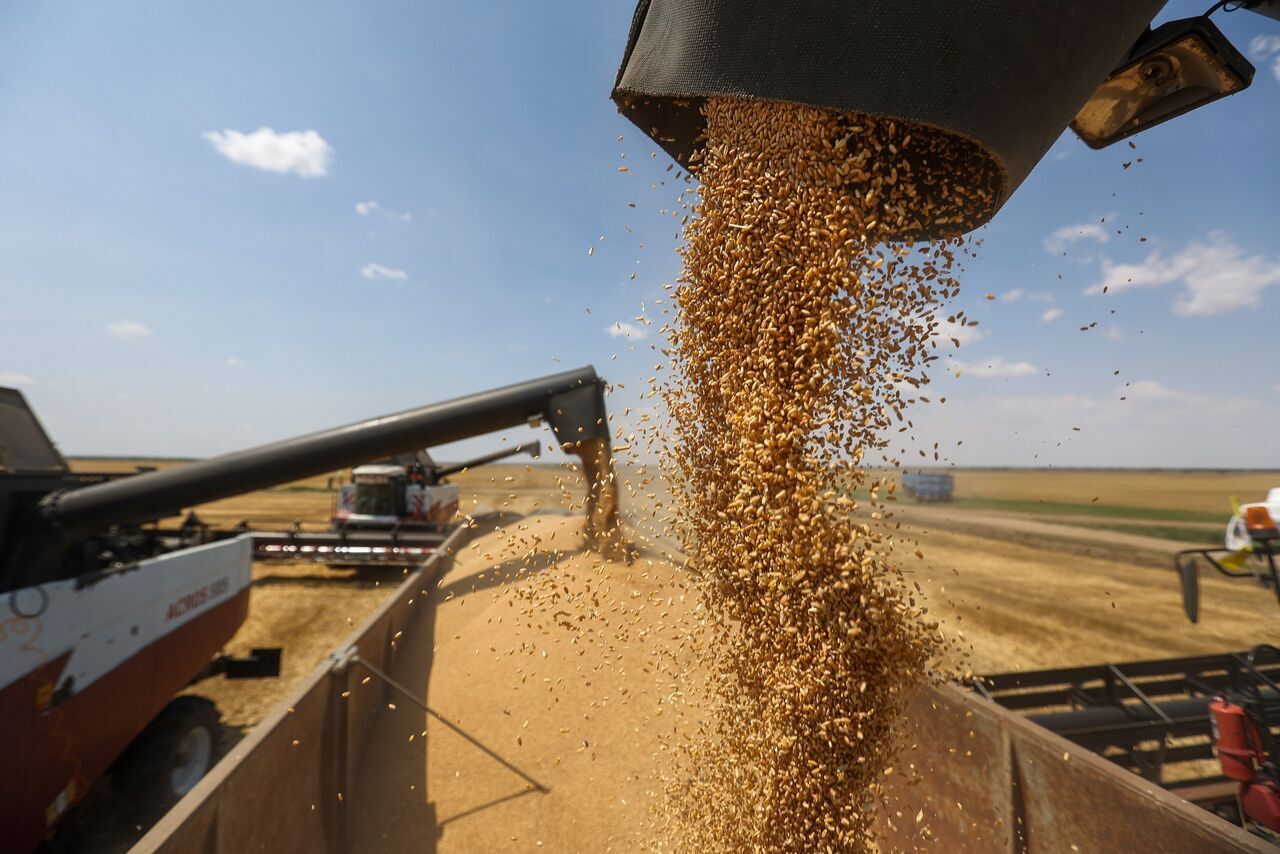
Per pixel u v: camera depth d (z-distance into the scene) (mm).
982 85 1369
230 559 5645
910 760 2916
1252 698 3207
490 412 7414
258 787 2275
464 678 4371
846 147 2242
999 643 8328
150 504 4797
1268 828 2670
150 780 4203
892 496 2135
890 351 2266
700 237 2625
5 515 4027
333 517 14625
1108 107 2146
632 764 3391
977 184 1974
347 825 3076
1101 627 9289
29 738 3232
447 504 16562
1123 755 3891
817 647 2100
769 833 2135
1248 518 2992
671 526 2723
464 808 3258
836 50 1450
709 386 2600
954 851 2588
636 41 1951
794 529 2121
